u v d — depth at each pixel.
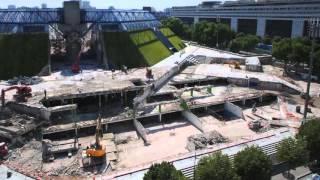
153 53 129.62
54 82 95.69
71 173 54.72
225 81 108.00
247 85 103.88
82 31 125.50
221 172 42.31
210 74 111.19
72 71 109.38
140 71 111.00
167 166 41.44
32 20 119.56
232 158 55.88
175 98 89.44
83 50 136.12
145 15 154.62
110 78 100.88
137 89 89.44
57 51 128.88
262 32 196.25
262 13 194.25
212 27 184.88
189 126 76.50
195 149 62.97
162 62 125.38
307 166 56.72
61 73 107.12
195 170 47.47
